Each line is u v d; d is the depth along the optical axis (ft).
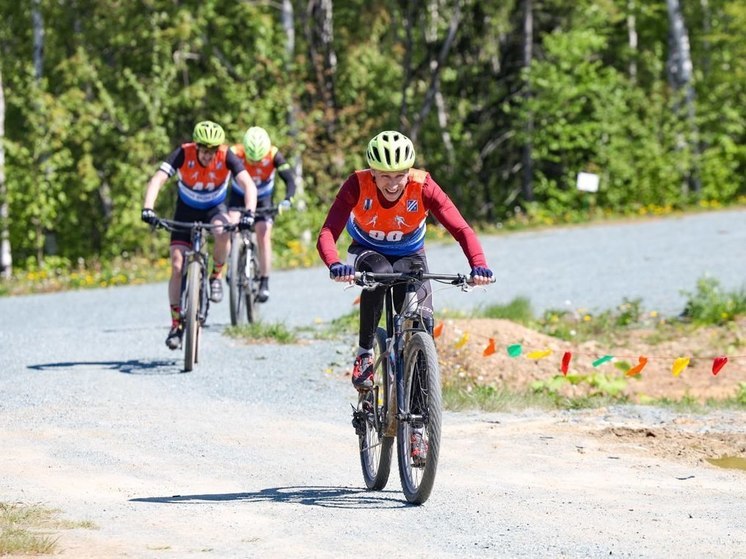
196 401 86.12
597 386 91.40
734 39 322.34
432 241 220.84
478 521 52.26
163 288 172.24
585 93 283.18
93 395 86.94
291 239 225.56
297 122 239.71
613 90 291.79
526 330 104.17
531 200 297.53
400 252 58.18
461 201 326.85
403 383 55.47
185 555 45.14
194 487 60.18
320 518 52.75
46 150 245.45
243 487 60.39
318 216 234.79
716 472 64.75
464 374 93.86
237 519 52.26
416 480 56.59
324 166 247.29
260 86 260.01
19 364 100.99
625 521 52.26
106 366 99.81
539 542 48.19
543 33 299.79
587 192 269.44
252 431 75.87
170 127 262.67
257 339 112.16
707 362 105.81
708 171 291.79
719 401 88.28
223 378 95.14
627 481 62.13
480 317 120.88
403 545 47.67
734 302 125.29
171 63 261.85
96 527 50.03
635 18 352.90
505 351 97.71
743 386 91.61
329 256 55.01
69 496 57.16
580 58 287.48
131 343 112.37
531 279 158.20
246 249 117.08
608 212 266.57
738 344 111.65
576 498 57.52
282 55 257.34
